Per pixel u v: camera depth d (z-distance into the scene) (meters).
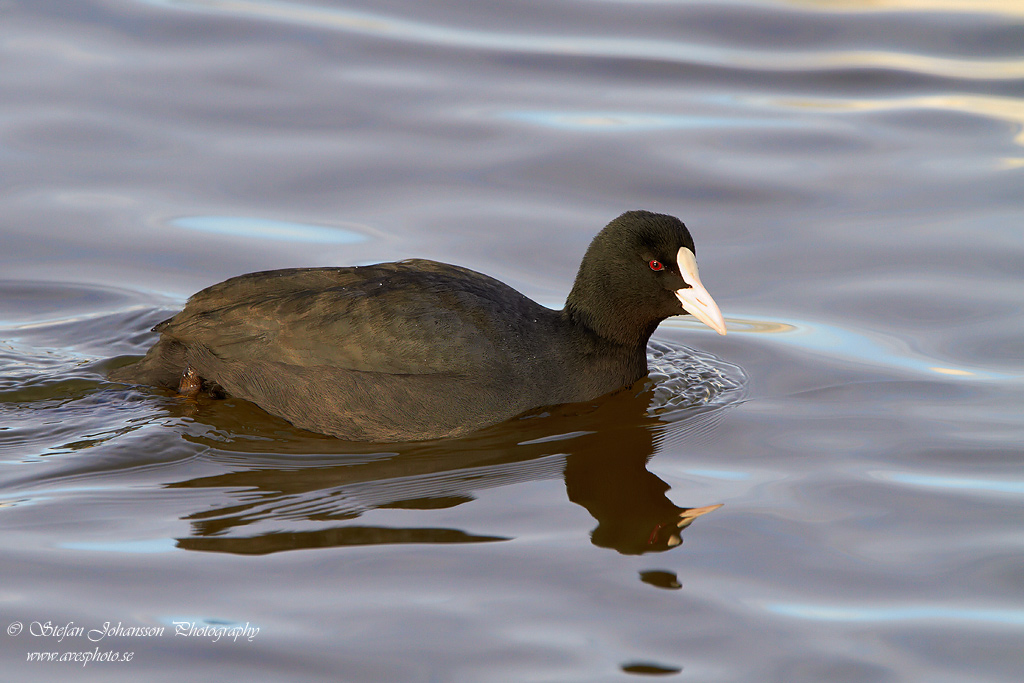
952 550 9.40
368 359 11.63
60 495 10.18
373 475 10.77
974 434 11.66
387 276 12.21
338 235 16.34
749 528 9.75
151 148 18.33
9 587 8.62
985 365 13.33
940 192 17.67
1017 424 11.84
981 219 16.86
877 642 8.14
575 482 10.68
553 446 11.52
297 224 16.61
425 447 11.48
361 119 19.52
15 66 20.25
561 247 16.31
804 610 8.52
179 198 17.11
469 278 12.59
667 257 12.52
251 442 11.50
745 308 15.02
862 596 8.73
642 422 12.12
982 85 21.00
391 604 8.50
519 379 12.05
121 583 8.72
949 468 10.94
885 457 11.20
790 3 23.42
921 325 14.36
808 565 9.15
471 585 8.78
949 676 7.79
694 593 8.71
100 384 12.65
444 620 8.30
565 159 18.56
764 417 12.26
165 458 11.03
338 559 9.14
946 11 23.23
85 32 21.73
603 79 21.20
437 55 21.77
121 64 20.67
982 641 8.16
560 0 23.47
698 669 7.82
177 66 20.77
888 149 19.03
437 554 9.24
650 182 18.05
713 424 12.10
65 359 13.20
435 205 17.25
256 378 11.88
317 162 18.22
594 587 8.77
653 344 14.40
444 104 20.11
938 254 16.00
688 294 12.49
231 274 15.38
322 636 8.10
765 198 17.64
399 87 20.59
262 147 18.53
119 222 16.42
